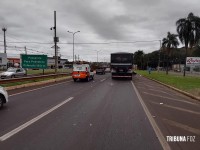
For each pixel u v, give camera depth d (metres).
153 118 9.05
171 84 24.84
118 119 8.84
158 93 17.78
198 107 11.81
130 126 7.83
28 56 38.03
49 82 28.62
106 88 21.14
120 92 17.94
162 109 11.01
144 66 144.75
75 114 9.68
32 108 10.95
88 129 7.44
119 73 34.34
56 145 5.96
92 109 10.82
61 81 30.97
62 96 15.29
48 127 7.64
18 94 16.23
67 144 6.04
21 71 38.84
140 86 23.83
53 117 9.09
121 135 6.82
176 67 129.50
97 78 38.41
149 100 13.88
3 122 8.27
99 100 13.63
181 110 10.84
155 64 143.12
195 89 19.12
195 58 46.16
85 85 24.42
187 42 48.78
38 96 15.22
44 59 38.06
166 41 64.25
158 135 6.84
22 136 6.68
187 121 8.62
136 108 11.16
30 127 7.63
